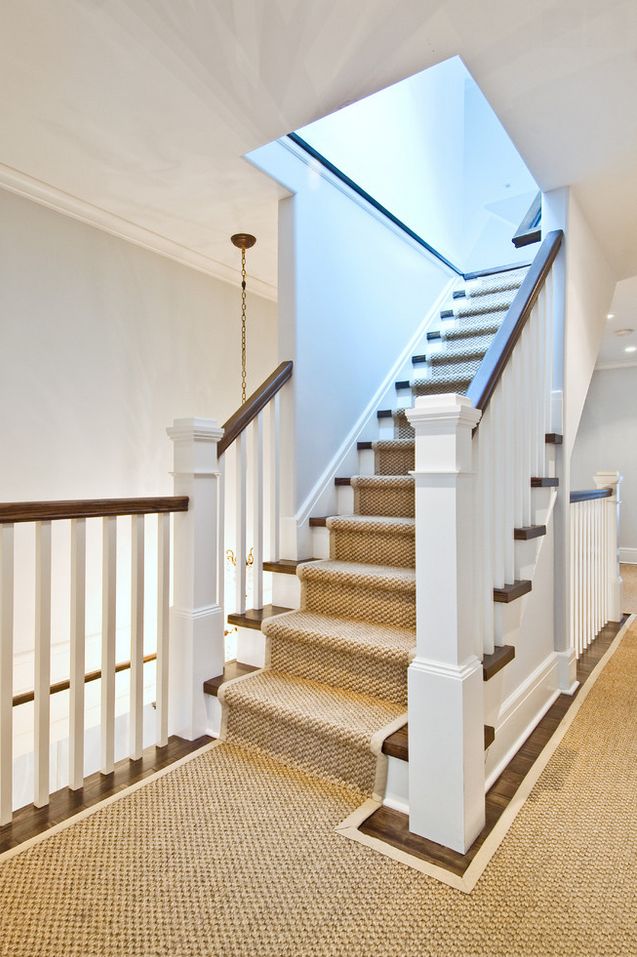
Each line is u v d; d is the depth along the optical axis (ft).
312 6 4.63
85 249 9.09
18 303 8.22
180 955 3.45
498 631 5.77
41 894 3.93
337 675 6.19
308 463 8.34
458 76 14.52
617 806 5.09
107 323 9.43
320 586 7.29
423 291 12.10
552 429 8.00
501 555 5.93
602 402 22.27
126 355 9.74
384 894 3.93
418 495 4.60
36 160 7.29
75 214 8.77
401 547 7.41
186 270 10.87
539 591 7.31
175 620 6.36
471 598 4.74
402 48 5.21
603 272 10.09
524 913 3.77
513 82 5.72
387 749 4.90
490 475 5.66
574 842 4.55
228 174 7.64
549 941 3.55
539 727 6.86
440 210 13.20
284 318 8.25
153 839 4.51
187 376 10.87
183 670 6.28
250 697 5.91
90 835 4.56
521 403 6.66
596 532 10.98
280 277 8.30
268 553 11.91
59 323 8.73
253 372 12.50
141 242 9.80
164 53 5.28
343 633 6.25
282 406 8.20
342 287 9.18
